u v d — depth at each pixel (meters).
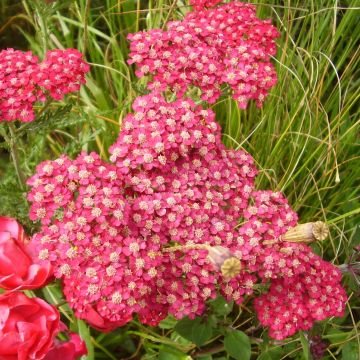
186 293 0.25
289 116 0.39
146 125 0.26
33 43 0.42
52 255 0.23
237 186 0.28
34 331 0.22
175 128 0.26
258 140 0.39
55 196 0.24
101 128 0.34
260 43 0.32
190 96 0.33
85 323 0.31
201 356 0.33
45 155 0.37
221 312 0.29
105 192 0.24
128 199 0.25
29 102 0.27
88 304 0.23
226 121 0.40
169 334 0.35
